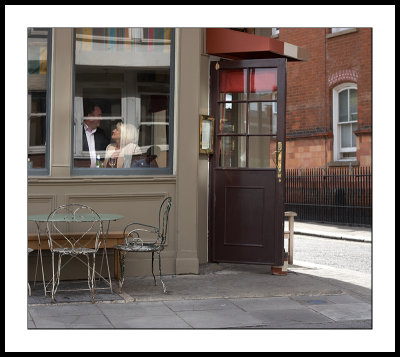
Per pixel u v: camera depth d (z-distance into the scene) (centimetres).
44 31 821
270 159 927
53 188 813
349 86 1834
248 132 910
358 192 1714
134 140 873
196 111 873
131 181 848
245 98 913
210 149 908
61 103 816
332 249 1250
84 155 852
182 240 864
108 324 598
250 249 888
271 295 738
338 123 1866
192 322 611
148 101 877
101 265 796
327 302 706
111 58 864
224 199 907
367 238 1403
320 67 1894
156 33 877
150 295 722
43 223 810
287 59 975
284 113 878
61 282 800
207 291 750
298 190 1908
